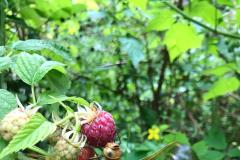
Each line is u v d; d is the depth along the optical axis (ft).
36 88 0.85
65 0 1.10
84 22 1.45
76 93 1.27
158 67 1.57
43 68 0.53
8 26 0.99
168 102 1.60
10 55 0.59
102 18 1.40
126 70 1.50
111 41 1.42
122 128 1.32
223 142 1.22
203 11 1.22
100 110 0.50
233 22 1.55
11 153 0.48
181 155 1.12
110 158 0.47
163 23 1.22
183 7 1.40
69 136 0.48
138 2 1.20
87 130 0.48
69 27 1.36
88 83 1.34
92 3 1.41
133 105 1.51
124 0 1.38
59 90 0.61
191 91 1.62
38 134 0.46
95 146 0.48
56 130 0.48
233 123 1.57
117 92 1.48
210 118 1.58
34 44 0.61
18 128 0.48
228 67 1.29
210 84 1.59
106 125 0.48
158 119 1.52
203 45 1.55
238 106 1.61
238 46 1.46
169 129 1.55
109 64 1.51
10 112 0.49
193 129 1.56
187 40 1.23
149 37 1.52
